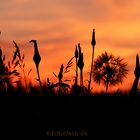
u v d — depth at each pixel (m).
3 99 10.45
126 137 9.70
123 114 10.26
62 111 10.20
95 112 10.25
